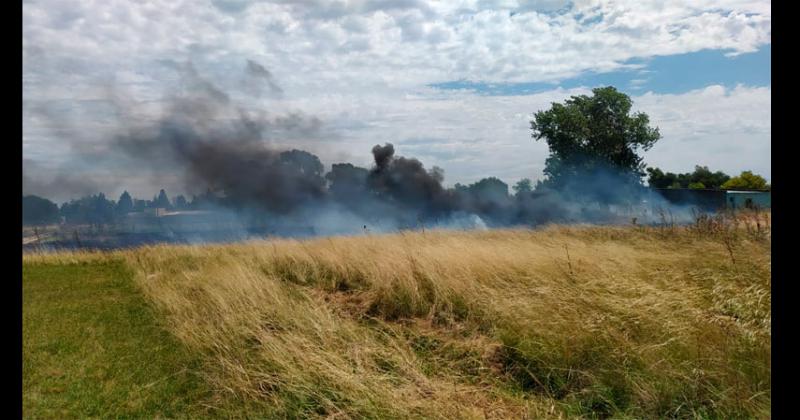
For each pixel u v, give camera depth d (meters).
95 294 8.91
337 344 4.93
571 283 6.03
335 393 3.91
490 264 7.08
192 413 4.01
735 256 6.68
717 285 5.31
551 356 4.52
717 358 3.95
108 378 4.75
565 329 4.74
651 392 3.79
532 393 4.24
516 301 5.60
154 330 6.32
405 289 6.73
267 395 4.11
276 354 4.50
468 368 4.72
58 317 7.16
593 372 4.21
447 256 7.56
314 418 3.72
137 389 4.48
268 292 6.79
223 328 5.48
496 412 3.81
